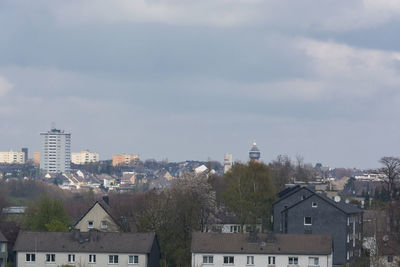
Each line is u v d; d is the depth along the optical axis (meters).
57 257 173.88
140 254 172.88
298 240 172.75
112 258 173.38
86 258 173.50
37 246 174.62
